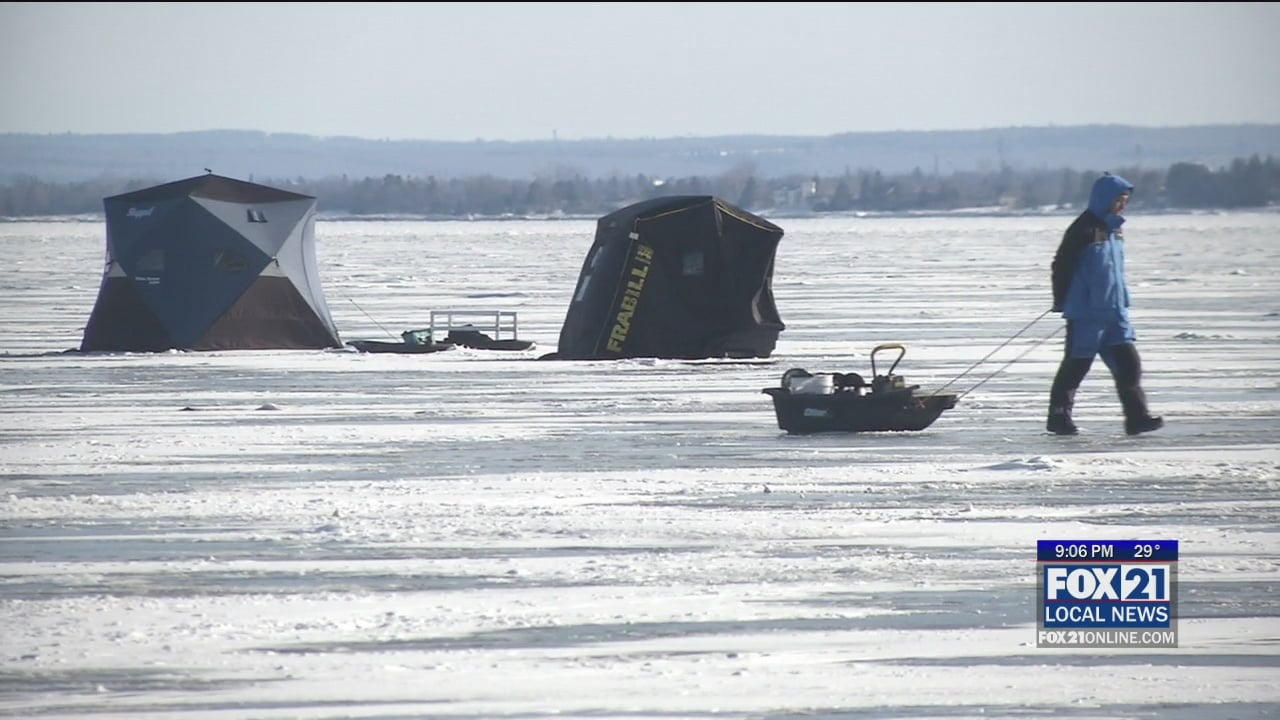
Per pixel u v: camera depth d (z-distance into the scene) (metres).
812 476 62.28
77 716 33.81
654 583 44.88
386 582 45.06
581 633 39.97
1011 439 72.19
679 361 111.62
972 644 39.19
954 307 171.75
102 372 105.50
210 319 120.94
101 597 43.38
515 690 35.47
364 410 84.81
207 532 51.75
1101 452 68.00
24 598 43.31
